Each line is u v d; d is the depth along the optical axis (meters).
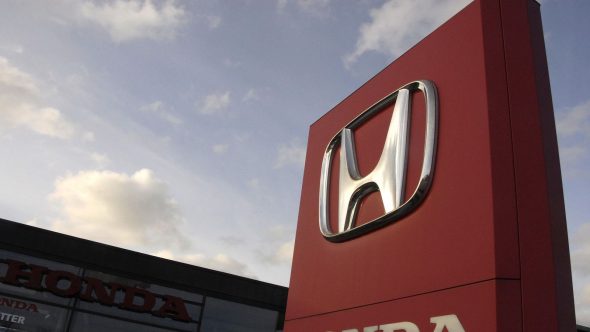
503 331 5.14
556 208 5.60
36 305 16.98
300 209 10.55
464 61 6.84
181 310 18.84
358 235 7.97
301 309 9.16
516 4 6.70
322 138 10.55
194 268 19.72
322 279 8.76
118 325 17.95
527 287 5.23
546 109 6.13
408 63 8.14
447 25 7.44
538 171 5.70
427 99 7.12
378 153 8.30
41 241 17.66
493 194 5.69
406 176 7.23
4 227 17.31
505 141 5.93
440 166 6.61
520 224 5.50
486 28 6.70
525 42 6.42
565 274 5.34
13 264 16.89
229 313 19.81
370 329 7.00
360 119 9.05
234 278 20.27
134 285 18.61
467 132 6.35
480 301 5.43
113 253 18.59
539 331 5.06
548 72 6.42
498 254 5.42
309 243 9.66
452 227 6.10
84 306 17.67
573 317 5.22
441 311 5.88
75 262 17.94
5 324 16.45
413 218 6.80
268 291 20.69
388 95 8.28
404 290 6.57
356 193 8.38
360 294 7.51
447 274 5.96
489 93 6.25
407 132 7.47
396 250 6.96
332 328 7.96
